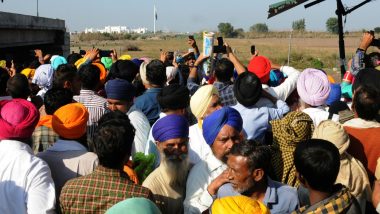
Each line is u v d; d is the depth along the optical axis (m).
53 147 3.51
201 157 3.80
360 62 5.79
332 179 2.66
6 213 3.02
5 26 17.86
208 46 5.58
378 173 3.22
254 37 106.50
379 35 30.92
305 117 3.65
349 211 2.63
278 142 3.64
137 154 3.84
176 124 3.37
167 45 69.81
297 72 5.36
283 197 2.99
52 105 4.16
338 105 4.45
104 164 2.92
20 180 3.05
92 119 4.77
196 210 3.27
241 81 4.06
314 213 2.62
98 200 2.84
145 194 2.89
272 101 4.50
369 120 3.60
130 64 5.80
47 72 6.90
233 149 2.94
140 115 4.49
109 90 4.45
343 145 3.23
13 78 4.99
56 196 3.32
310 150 2.70
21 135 3.27
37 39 24.91
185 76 7.90
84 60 7.43
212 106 3.95
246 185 2.90
